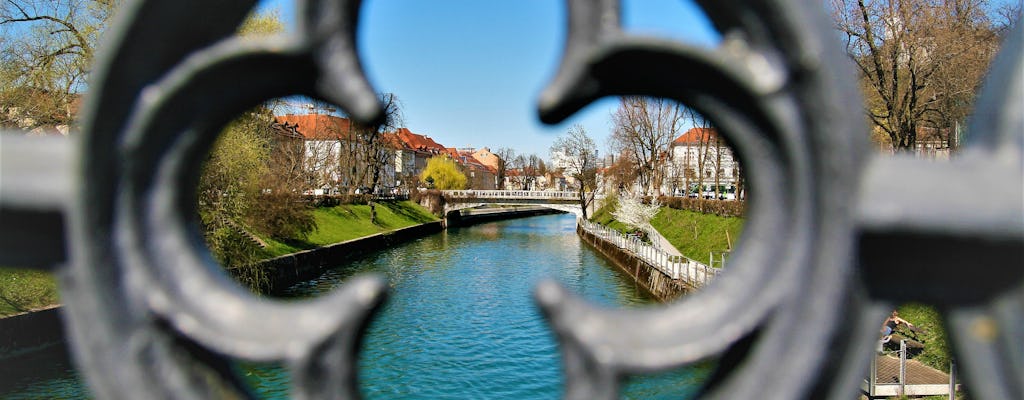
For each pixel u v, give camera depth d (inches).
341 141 1721.2
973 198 34.1
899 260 36.1
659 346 32.1
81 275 34.3
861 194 33.4
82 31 648.4
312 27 32.9
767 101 31.4
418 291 884.6
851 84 32.8
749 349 34.7
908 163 35.0
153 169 35.3
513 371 534.9
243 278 686.5
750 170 33.9
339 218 1453.0
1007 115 35.8
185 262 35.7
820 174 31.9
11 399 410.9
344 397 32.8
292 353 32.3
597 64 31.9
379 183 2117.4
